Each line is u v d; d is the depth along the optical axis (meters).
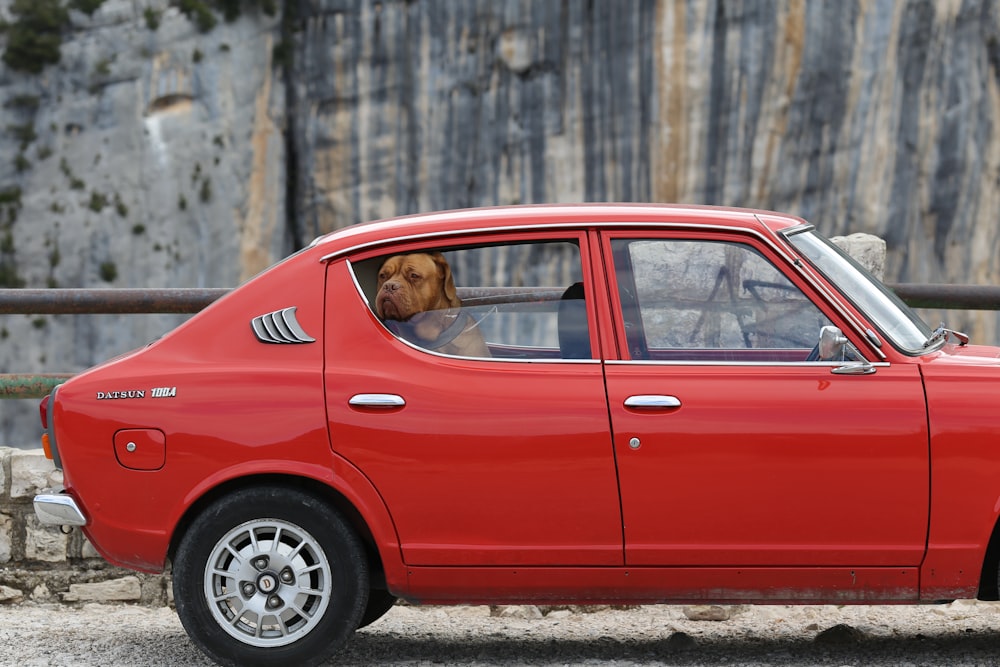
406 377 5.40
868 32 62.69
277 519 5.38
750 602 5.37
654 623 6.82
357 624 5.42
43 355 67.19
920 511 5.20
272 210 68.94
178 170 67.75
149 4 67.75
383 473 5.34
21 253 67.75
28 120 68.06
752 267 5.48
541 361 5.40
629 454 5.25
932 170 63.94
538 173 65.62
